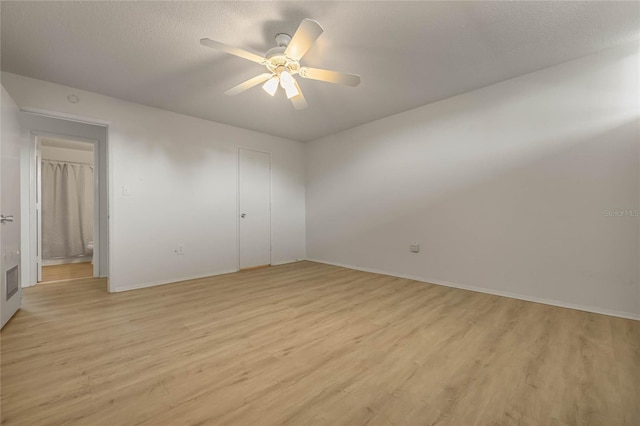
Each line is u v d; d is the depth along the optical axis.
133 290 3.29
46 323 2.28
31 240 3.54
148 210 3.52
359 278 3.85
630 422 1.18
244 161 4.53
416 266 3.72
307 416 1.22
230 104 3.50
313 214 5.27
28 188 3.52
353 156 4.52
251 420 1.20
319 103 3.51
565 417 1.21
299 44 1.83
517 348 1.82
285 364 1.65
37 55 2.40
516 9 1.90
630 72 2.30
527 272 2.82
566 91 2.59
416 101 3.47
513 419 1.20
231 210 4.35
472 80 2.93
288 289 3.30
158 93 3.17
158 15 1.93
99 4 1.82
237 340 1.97
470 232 3.22
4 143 2.20
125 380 1.49
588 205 2.49
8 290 2.31
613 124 2.38
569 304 2.58
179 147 3.80
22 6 1.82
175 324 2.26
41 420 1.20
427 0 1.82
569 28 2.10
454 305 2.69
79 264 5.15
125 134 3.35
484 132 3.09
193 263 3.91
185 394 1.38
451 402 1.31
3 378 1.50
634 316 2.29
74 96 3.01
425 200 3.62
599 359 1.68
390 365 1.63
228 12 1.91
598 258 2.45
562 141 2.62
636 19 1.99
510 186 2.92
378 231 4.18
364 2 1.83
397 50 2.37
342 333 2.07
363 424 1.18
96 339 1.98
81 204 5.44
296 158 5.32
